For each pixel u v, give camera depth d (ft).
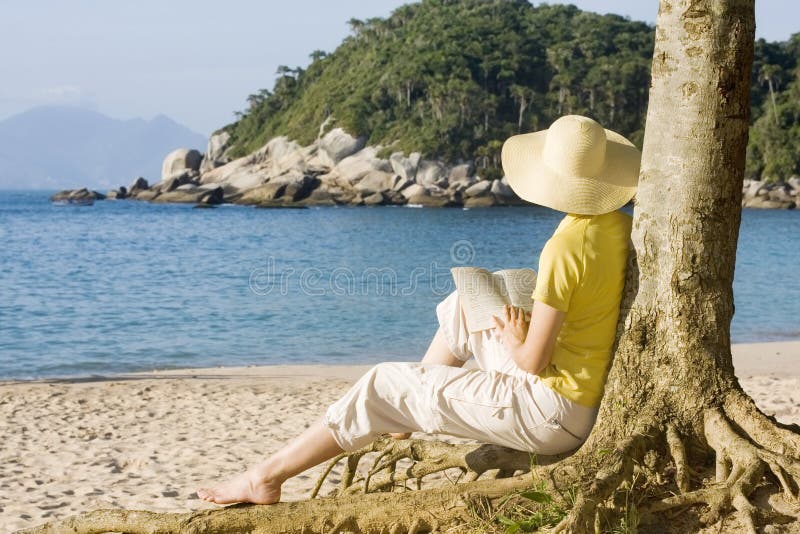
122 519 11.09
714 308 10.66
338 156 362.74
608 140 11.53
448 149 353.31
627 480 10.00
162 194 334.65
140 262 108.99
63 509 17.67
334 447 10.72
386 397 10.65
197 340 50.34
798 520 9.36
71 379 37.81
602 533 9.46
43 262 108.37
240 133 483.51
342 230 182.19
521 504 10.03
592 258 10.32
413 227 191.93
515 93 386.73
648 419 10.59
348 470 12.78
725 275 10.73
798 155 319.06
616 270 10.60
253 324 55.83
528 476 10.36
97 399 31.91
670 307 10.63
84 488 19.45
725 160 10.55
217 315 60.18
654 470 10.36
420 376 10.59
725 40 10.44
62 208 291.38
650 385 10.71
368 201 311.68
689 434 10.60
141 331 53.93
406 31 469.57
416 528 10.20
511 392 10.33
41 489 19.43
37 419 28.12
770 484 9.96
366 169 349.00
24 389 34.19
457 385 10.44
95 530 11.25
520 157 11.53
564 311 10.09
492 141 355.77
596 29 447.01
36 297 72.13
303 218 229.45
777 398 28.04
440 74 387.55
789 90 370.12
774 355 40.57
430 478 16.21
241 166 386.73
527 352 10.16
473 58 409.90
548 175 10.72
